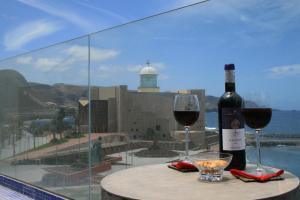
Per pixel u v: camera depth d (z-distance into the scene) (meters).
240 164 1.66
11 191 4.26
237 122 1.65
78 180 3.17
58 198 3.45
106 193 1.47
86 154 3.08
